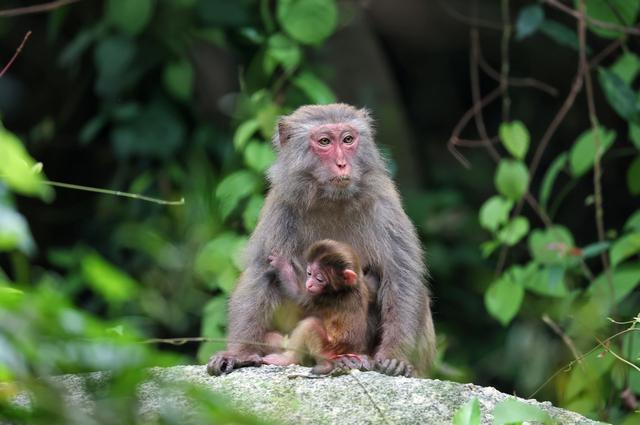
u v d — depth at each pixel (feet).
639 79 52.54
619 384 35.63
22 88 61.11
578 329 36.70
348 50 58.90
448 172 64.18
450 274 56.54
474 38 48.80
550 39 61.36
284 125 34.04
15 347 12.84
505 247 40.14
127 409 13.15
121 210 54.60
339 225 33.22
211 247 40.04
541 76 63.16
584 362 35.29
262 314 32.27
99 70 53.06
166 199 52.11
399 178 59.98
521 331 47.57
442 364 40.75
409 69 66.54
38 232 60.08
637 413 32.30
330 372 25.90
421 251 33.81
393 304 32.42
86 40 51.65
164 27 50.57
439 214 58.44
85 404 19.62
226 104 52.80
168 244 49.29
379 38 64.59
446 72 66.95
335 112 33.76
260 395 24.48
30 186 15.55
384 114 59.72
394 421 23.47
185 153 53.31
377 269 33.14
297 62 43.27
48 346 12.92
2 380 14.58
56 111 61.57
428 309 34.09
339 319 30.55
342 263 30.19
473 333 55.98
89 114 61.31
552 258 38.91
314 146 32.86
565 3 56.65
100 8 54.29
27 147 60.08
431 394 24.56
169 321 49.11
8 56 61.57
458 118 66.13
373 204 33.12
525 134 40.01
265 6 44.60
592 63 42.16
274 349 31.45
